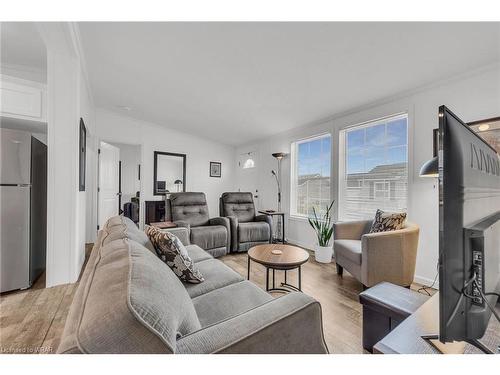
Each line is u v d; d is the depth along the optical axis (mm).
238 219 4090
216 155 5781
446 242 499
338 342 1532
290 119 3771
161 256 1497
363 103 2975
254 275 2727
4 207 2141
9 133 2180
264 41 2002
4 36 2289
